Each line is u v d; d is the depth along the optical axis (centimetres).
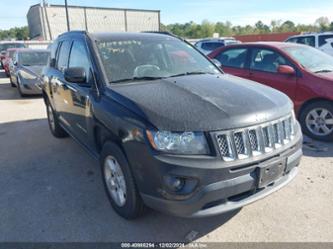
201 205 247
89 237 288
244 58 630
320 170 409
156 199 259
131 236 288
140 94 293
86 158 473
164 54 394
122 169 289
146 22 5828
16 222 312
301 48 602
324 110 511
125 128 271
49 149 516
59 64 491
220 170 243
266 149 264
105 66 342
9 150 519
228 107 264
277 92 324
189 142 244
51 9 4972
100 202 346
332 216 308
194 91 298
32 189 379
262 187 269
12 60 1224
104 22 5447
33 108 850
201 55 432
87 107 353
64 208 335
